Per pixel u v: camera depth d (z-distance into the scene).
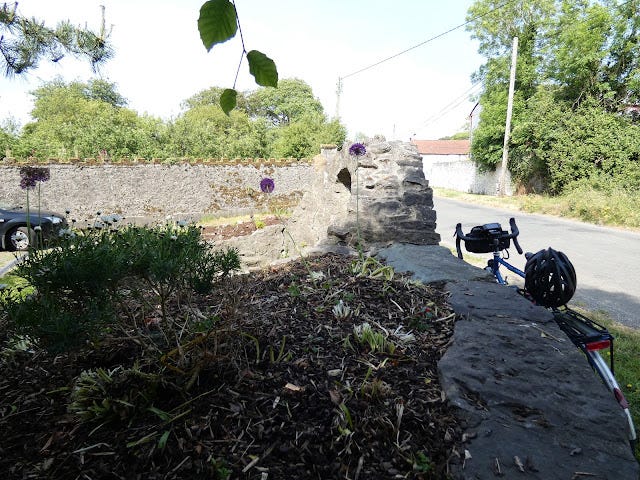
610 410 1.59
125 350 2.01
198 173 13.55
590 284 6.22
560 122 16.25
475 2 22.62
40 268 1.51
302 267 3.54
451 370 1.85
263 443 1.50
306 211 8.12
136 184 12.60
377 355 2.08
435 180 34.53
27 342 1.89
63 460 1.41
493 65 22.11
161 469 1.38
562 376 1.80
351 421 1.58
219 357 1.80
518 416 1.58
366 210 4.67
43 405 1.70
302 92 39.84
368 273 3.27
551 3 20.12
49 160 11.38
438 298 2.73
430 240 4.38
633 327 4.47
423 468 1.38
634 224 11.31
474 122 37.19
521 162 19.19
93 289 1.52
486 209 16.70
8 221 8.51
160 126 16.72
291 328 2.32
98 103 28.20
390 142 5.64
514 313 2.42
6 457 1.42
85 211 11.92
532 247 8.77
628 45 15.22
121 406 1.59
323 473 1.39
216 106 28.08
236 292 2.38
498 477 1.32
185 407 1.64
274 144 23.31
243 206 14.41
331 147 7.75
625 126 14.82
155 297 2.15
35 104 34.19
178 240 1.95
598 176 14.85
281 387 1.79
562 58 16.69
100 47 4.72
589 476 1.31
